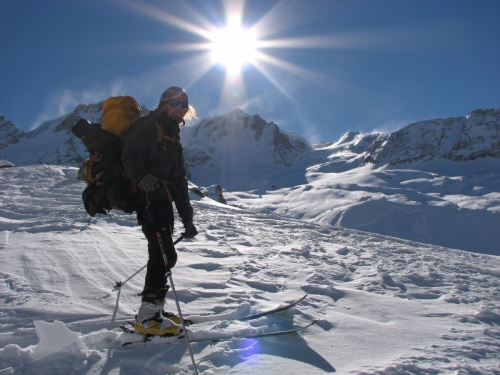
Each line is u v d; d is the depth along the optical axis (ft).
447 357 7.37
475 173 413.80
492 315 10.22
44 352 6.52
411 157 510.17
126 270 12.59
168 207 7.88
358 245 22.04
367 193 354.13
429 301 11.69
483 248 172.86
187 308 9.48
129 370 6.25
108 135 7.63
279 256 16.46
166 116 8.09
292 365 6.66
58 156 629.51
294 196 408.26
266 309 9.41
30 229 19.36
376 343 7.93
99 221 22.56
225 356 6.84
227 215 31.94
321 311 9.82
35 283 11.01
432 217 203.72
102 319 8.60
